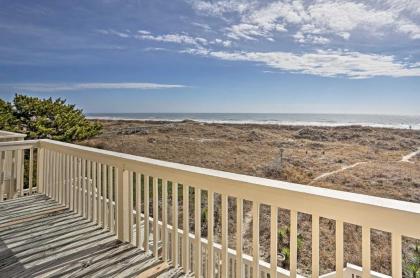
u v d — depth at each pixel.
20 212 3.82
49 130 11.05
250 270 2.99
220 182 2.00
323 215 1.49
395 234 1.25
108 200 3.28
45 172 4.58
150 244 3.44
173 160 7.04
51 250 2.82
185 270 2.41
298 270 3.61
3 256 2.71
